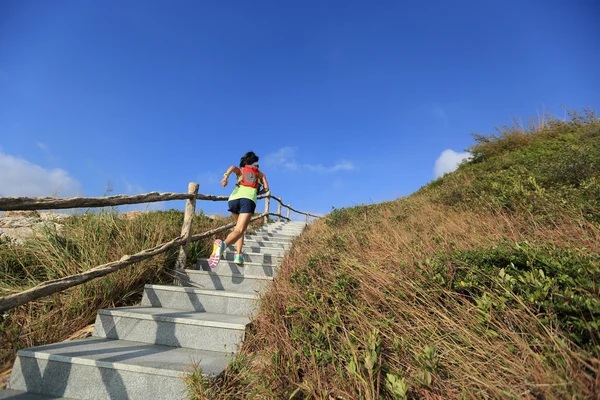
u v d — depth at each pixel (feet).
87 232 12.67
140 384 6.72
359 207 30.40
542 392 4.51
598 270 6.09
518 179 16.96
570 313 5.60
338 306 8.23
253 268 14.30
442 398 5.19
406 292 8.05
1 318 8.73
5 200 6.05
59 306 9.75
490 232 12.04
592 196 12.33
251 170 14.28
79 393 6.83
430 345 5.94
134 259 9.68
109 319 9.21
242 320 9.41
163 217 17.94
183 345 8.72
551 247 8.18
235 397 6.56
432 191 27.02
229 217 27.32
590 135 28.30
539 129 35.55
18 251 11.94
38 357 7.15
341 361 6.64
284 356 7.16
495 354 5.61
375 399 5.36
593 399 4.11
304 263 11.94
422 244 11.69
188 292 10.91
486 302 6.35
